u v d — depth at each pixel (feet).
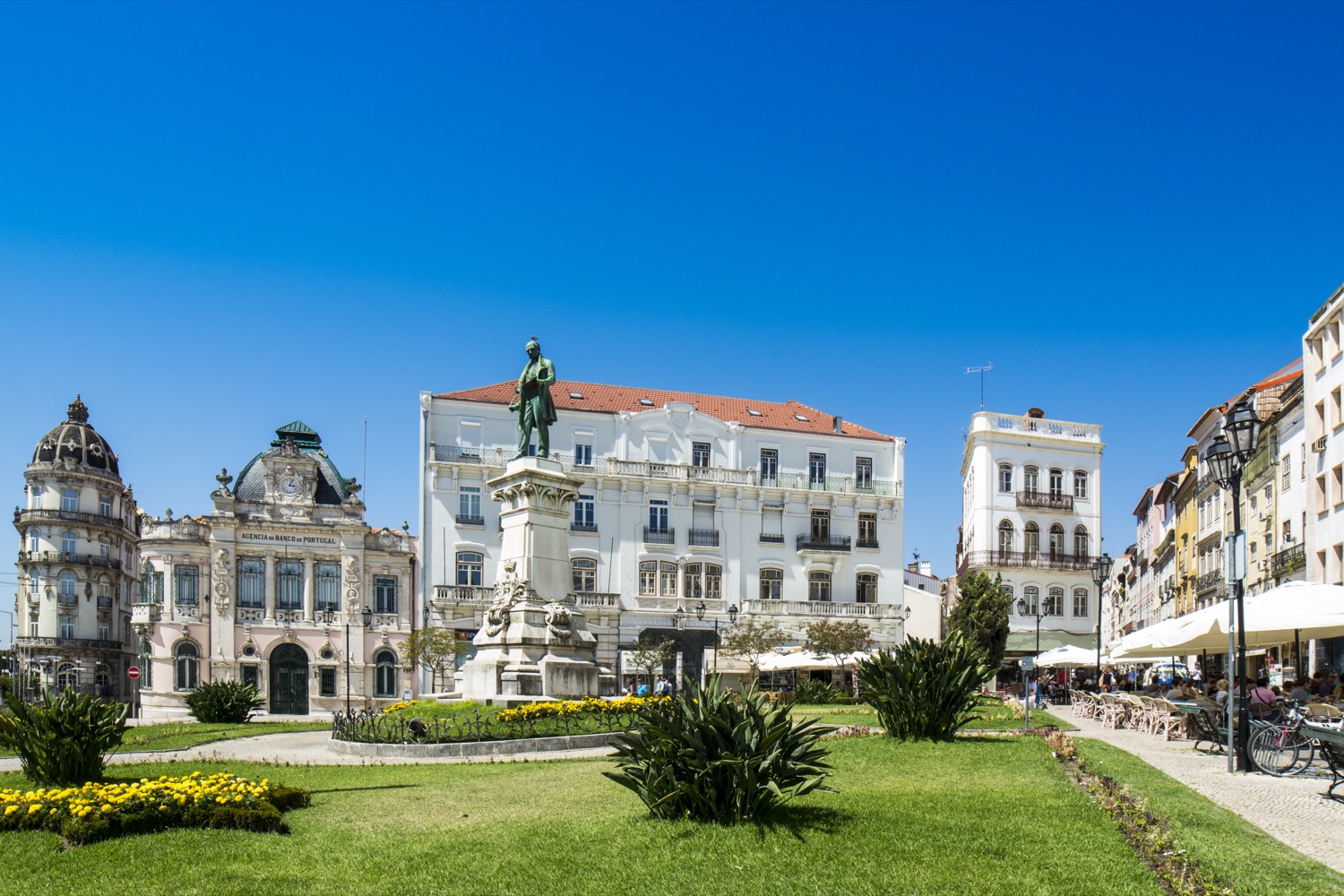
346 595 188.96
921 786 41.98
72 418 253.24
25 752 48.98
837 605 191.11
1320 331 109.40
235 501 185.57
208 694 116.78
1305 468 115.24
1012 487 203.10
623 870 28.99
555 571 84.33
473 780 49.47
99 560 242.37
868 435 205.77
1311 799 40.57
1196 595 172.65
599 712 69.87
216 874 30.17
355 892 28.07
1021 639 196.34
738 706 36.04
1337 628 69.21
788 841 30.94
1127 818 33.42
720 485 189.06
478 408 178.40
